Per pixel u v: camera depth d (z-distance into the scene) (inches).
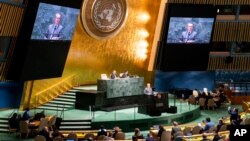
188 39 1246.9
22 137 812.6
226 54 1385.3
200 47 1274.6
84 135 736.3
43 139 665.6
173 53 1253.1
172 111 989.8
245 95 1331.2
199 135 698.8
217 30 1353.3
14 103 987.3
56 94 1059.3
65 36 1016.9
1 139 791.1
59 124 853.2
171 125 953.5
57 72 1044.5
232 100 1299.2
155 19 1267.2
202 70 1321.4
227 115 1112.8
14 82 981.2
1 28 890.7
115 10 1183.6
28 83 982.4
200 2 1285.7
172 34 1228.5
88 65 1162.6
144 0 1241.4
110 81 992.2
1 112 941.8
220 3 1311.5
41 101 1016.2
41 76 992.2
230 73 1390.3
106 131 740.0
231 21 1350.9
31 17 909.2
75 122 877.8
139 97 1069.1
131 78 1043.3
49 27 954.1
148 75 1301.7
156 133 755.4
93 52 1167.6
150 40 1278.3
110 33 1185.4
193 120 1045.2
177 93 1257.4
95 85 1174.3
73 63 1123.3
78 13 1035.3
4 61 936.9
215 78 1379.2
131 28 1237.1
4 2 870.4
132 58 1257.4
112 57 1214.9
